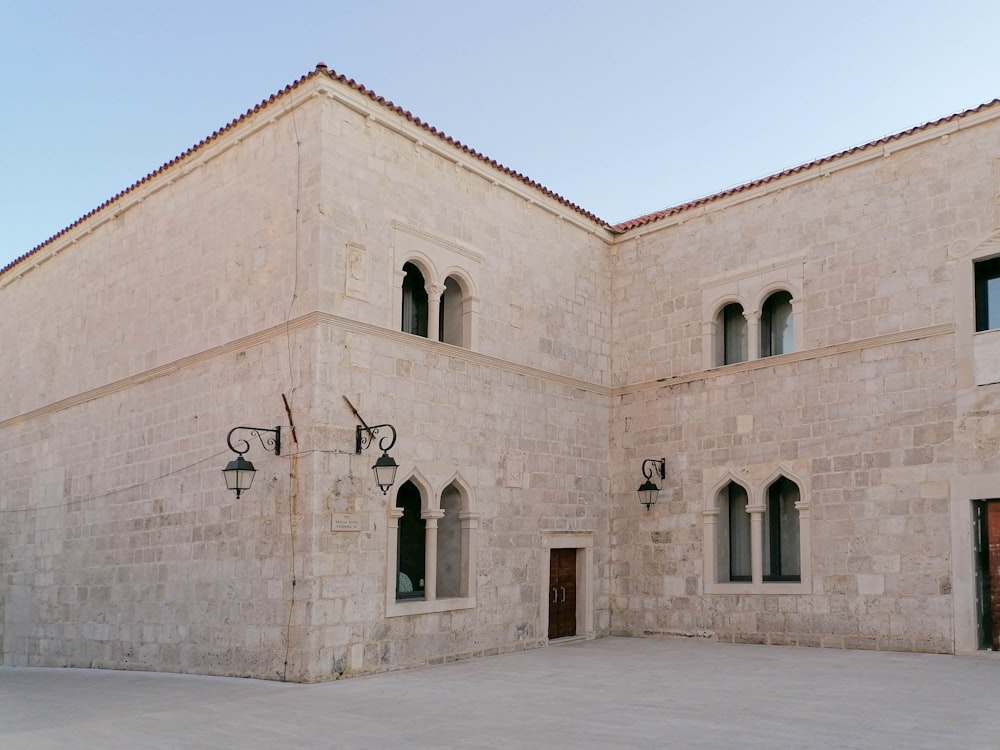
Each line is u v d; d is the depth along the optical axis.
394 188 16.83
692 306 20.55
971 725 9.67
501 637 17.78
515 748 8.74
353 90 16.02
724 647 17.92
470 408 17.80
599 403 21.31
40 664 20.95
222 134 17.39
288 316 15.53
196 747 9.14
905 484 16.83
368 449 15.47
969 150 16.86
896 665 14.64
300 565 14.44
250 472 15.16
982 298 16.69
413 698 12.13
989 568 15.91
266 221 16.38
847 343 17.88
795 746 8.69
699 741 8.95
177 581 17.03
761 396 19.03
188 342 17.78
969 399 16.25
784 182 19.20
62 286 22.53
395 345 16.34
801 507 18.11
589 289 21.44
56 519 21.27
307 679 13.96
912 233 17.39
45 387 22.62
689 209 20.75
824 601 17.58
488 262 18.72
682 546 19.88
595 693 12.25
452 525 17.58
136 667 17.77
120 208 20.31
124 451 19.20
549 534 19.33
